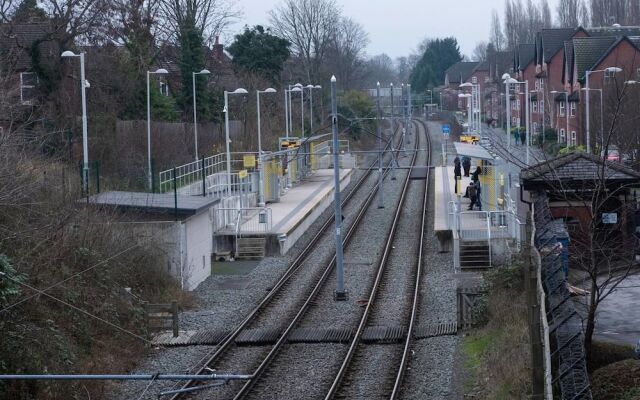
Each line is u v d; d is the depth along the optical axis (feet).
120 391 84.48
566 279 97.45
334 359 92.53
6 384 77.41
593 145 180.34
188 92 272.51
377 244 170.09
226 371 89.92
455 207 146.72
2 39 198.59
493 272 111.86
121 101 234.58
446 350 94.38
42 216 106.11
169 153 217.77
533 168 124.98
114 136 208.44
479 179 175.83
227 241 160.35
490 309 101.96
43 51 205.98
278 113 331.57
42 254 97.19
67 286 96.32
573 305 86.58
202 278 138.31
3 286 79.51
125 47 245.24
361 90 453.58
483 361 87.20
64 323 93.86
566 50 311.27
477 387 80.18
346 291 122.93
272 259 157.69
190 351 98.32
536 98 368.48
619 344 81.10
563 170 122.21
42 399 79.71
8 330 79.46
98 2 218.18
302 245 172.45
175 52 288.51
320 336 102.27
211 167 233.55
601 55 297.74
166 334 105.09
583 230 110.63
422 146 359.05
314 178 270.87
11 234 94.12
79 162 174.91
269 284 135.33
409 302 119.75
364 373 87.20
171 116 256.73
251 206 201.67
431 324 106.22
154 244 123.13
